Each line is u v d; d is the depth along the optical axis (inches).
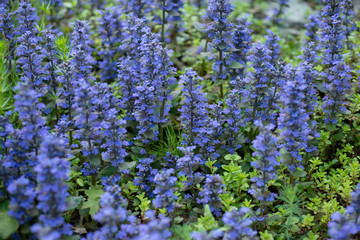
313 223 30.3
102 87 32.8
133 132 36.5
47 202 27.0
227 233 27.6
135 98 34.5
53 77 35.4
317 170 34.0
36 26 38.1
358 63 39.4
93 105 32.4
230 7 36.5
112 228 27.2
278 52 39.3
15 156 28.8
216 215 30.2
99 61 41.8
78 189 31.7
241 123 33.4
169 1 42.1
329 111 34.4
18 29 36.5
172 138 34.6
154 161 33.8
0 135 29.0
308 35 42.9
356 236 30.0
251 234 27.9
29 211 27.8
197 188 32.3
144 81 32.8
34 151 29.9
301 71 33.0
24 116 28.8
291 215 30.2
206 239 26.5
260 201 30.5
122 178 33.2
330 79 33.6
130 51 38.5
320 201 31.9
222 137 33.4
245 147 34.9
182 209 31.5
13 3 41.0
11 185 27.2
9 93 35.1
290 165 31.3
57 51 35.7
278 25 50.6
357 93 37.3
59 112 37.2
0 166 28.4
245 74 39.1
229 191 31.7
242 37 38.3
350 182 31.6
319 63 40.0
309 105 32.9
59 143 29.5
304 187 31.7
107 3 51.1
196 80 33.0
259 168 29.2
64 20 49.2
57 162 26.6
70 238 28.8
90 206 30.2
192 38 46.5
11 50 36.4
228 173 31.9
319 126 35.3
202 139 32.4
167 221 27.2
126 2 43.6
